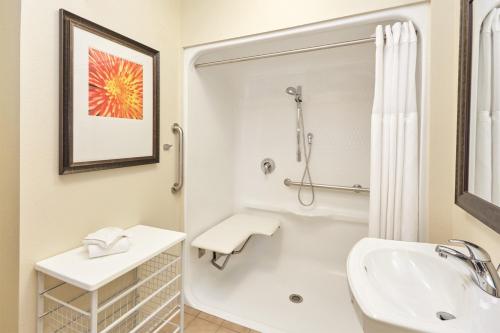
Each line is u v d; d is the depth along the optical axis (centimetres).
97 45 119
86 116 115
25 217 97
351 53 197
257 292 204
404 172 128
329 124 223
